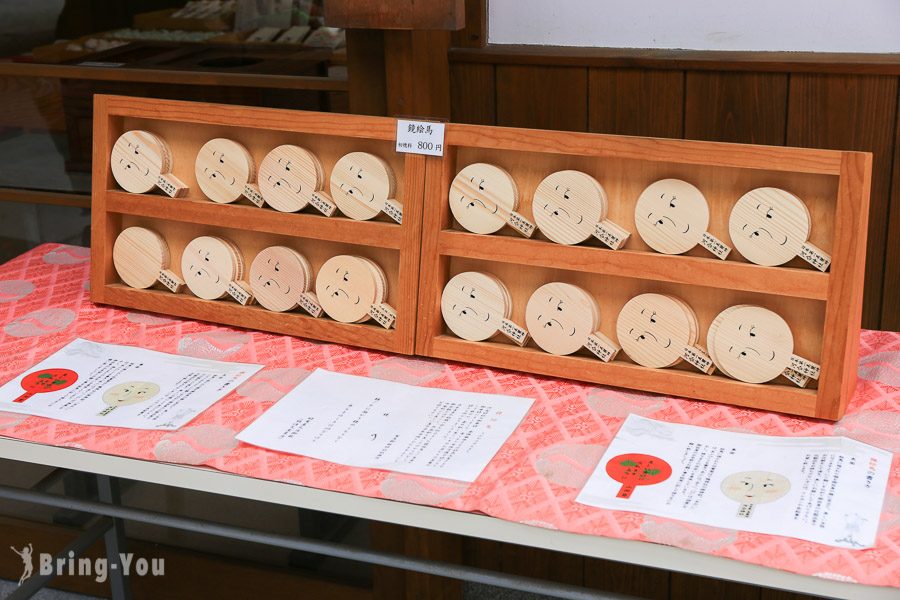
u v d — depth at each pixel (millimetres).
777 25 1955
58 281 2064
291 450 1446
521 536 1293
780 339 1484
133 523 2584
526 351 1647
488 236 1636
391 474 1385
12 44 2361
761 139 2014
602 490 1326
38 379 1666
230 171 1790
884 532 1216
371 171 1692
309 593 2408
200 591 2508
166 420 1534
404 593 2223
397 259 1736
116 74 2318
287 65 2188
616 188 1578
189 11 2217
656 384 1570
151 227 1909
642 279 1584
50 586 2619
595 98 2104
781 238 1454
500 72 2156
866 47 1907
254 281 1812
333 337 1768
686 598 2377
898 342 1714
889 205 1969
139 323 1876
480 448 1440
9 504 2637
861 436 1433
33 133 2432
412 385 1635
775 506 1273
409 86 1844
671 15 2021
